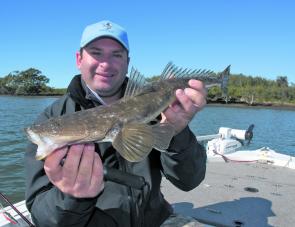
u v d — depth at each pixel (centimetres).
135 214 87
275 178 175
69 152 63
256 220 125
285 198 147
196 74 94
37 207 75
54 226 72
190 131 86
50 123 64
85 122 68
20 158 433
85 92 93
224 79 103
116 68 93
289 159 202
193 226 106
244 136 217
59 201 69
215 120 1215
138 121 75
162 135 73
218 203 141
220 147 213
